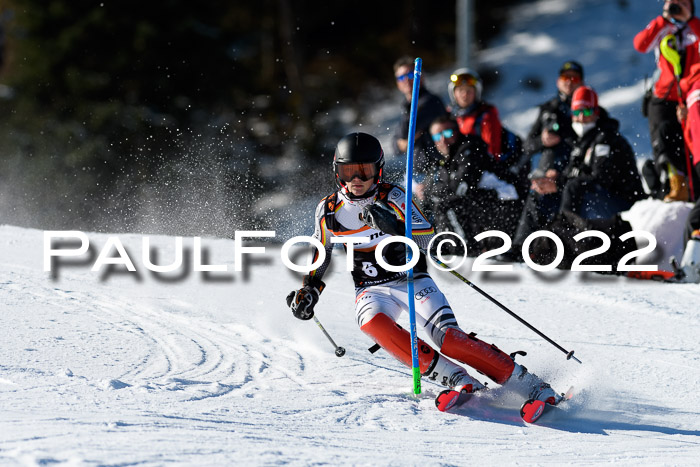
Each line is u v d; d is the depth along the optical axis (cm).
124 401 1241
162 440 990
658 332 2153
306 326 2011
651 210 3177
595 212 3012
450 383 1462
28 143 7344
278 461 953
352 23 9625
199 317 2034
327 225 1519
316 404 1366
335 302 2341
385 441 1177
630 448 1252
